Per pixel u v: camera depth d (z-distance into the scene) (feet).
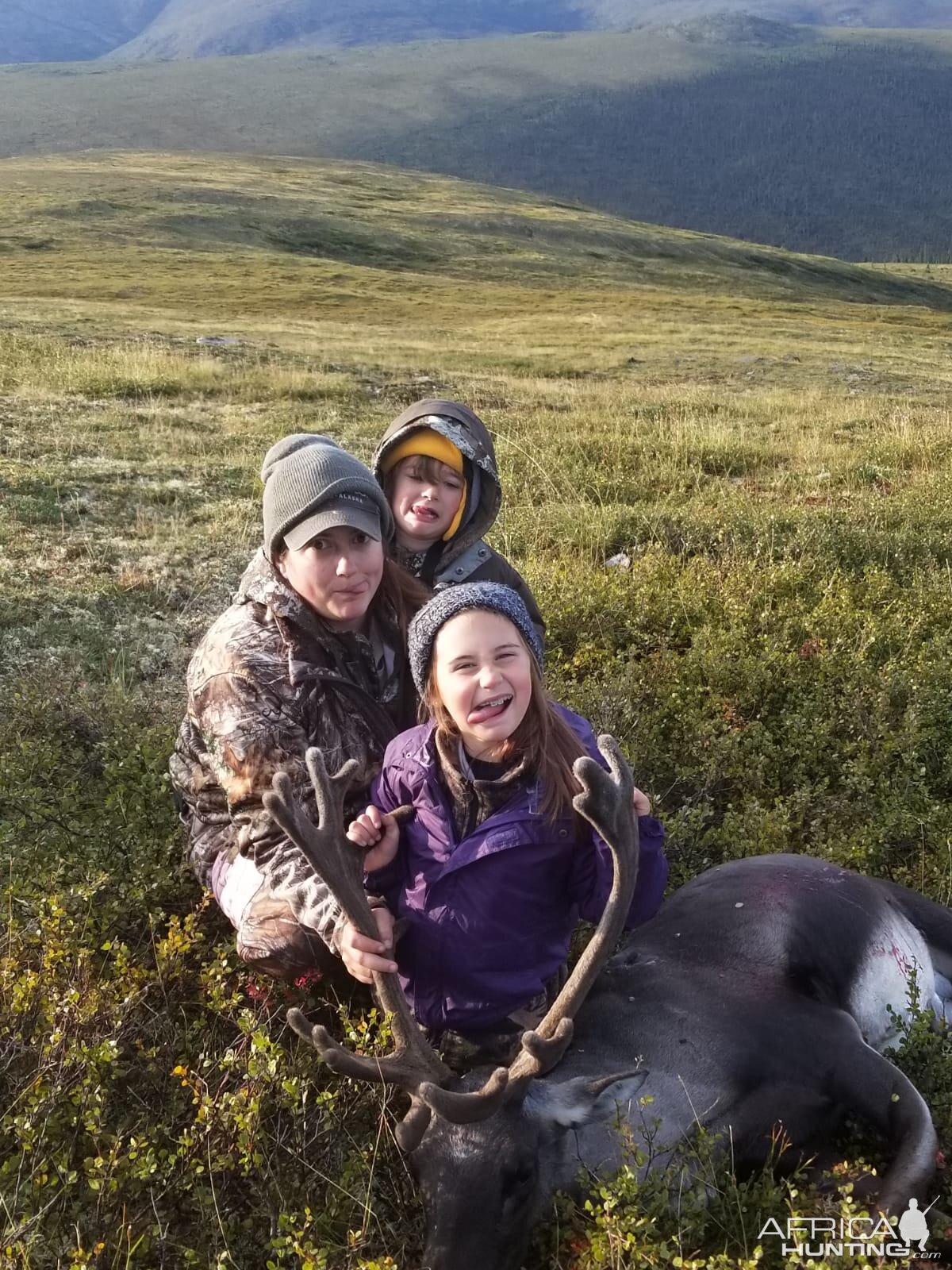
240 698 13.44
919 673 21.85
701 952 13.29
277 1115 11.84
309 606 13.91
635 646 23.26
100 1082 11.66
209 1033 12.75
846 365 90.38
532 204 397.80
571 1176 10.77
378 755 14.01
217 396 52.75
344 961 12.05
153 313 109.09
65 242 198.29
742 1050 11.83
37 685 20.98
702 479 42.16
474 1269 9.98
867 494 39.11
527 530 32.68
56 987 12.53
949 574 28.81
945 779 19.30
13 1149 11.27
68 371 53.83
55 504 32.35
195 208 249.14
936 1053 12.77
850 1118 12.05
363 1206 10.82
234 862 13.57
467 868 11.96
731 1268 9.97
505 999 12.26
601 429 50.49
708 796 18.80
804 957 13.04
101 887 14.40
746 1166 11.64
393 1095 12.33
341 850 10.75
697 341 113.50
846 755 19.72
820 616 24.54
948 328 197.67
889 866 17.06
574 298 184.85
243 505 33.78
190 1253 10.10
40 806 16.39
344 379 60.54
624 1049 11.92
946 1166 11.78
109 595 26.35
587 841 12.07
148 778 16.43
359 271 200.64
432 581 16.96
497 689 11.68
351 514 13.44
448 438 16.19
